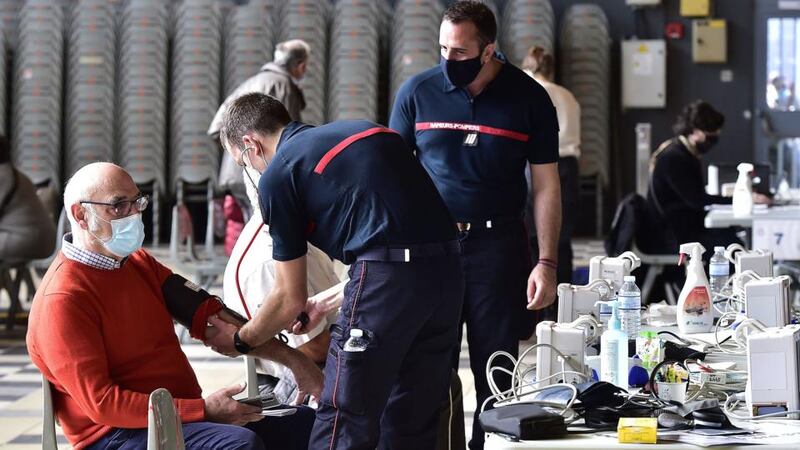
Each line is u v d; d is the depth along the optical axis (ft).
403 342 13.16
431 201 13.51
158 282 14.93
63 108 57.41
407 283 13.10
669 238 33.58
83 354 13.44
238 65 56.08
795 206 34.22
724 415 11.60
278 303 13.76
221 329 14.90
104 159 56.39
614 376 13.60
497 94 17.07
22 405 25.61
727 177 37.17
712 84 57.21
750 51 56.95
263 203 13.43
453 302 13.57
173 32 57.06
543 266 17.46
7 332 34.83
